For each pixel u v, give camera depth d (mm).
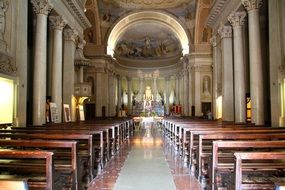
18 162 5336
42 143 4879
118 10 30500
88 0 27422
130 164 8781
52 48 15555
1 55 9773
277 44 11375
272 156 3723
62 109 16219
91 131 7672
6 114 10484
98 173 7449
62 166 5383
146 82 40906
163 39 38344
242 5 13688
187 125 10789
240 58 14648
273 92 11484
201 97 29109
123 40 37781
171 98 39844
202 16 28812
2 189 2480
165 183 6422
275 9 11453
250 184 4262
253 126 10195
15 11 11023
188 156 8477
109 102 33406
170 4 30359
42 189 4105
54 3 14016
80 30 19781
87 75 30203
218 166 5324
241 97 14562
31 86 15695
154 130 25047
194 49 29578
